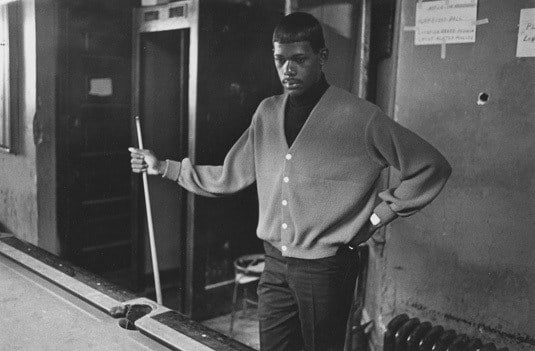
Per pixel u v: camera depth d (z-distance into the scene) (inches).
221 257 146.9
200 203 140.1
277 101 75.3
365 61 115.7
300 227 70.1
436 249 106.1
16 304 61.6
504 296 98.2
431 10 101.9
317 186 69.4
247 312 151.5
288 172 70.5
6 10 142.0
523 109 93.0
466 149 100.3
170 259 166.9
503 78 94.7
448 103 101.7
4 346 52.2
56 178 149.3
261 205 75.7
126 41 159.2
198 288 142.6
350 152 68.6
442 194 104.1
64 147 150.0
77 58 150.0
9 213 157.8
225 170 79.6
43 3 140.8
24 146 147.6
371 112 68.0
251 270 132.9
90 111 155.2
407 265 110.6
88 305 61.5
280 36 67.0
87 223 158.4
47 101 145.2
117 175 164.1
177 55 160.4
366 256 120.2
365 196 70.4
